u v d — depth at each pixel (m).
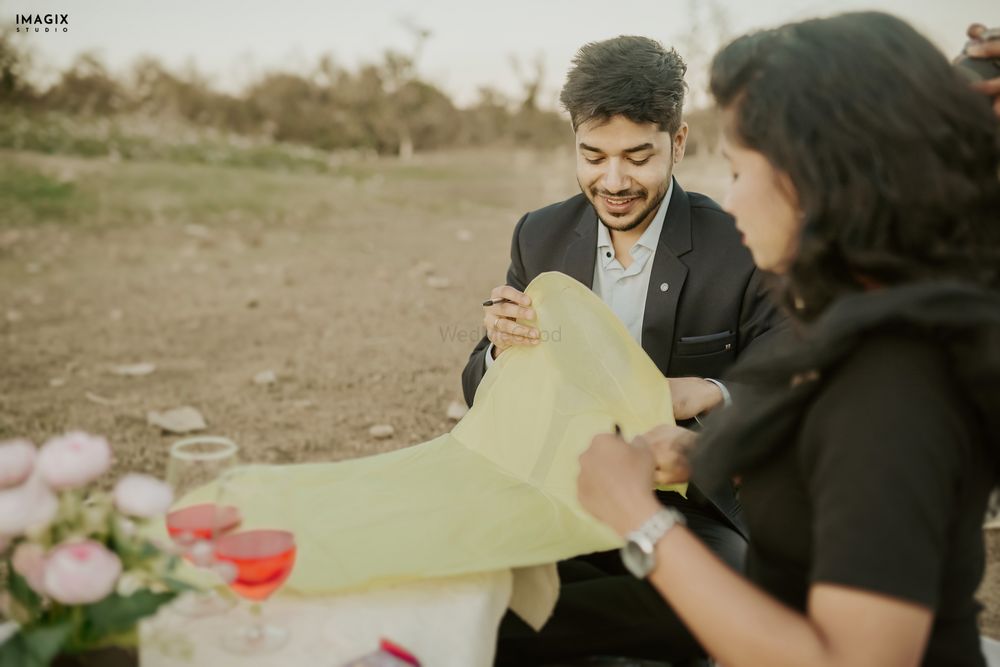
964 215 1.14
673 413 2.23
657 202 2.45
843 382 1.15
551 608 1.55
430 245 8.72
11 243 8.38
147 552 1.14
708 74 1.35
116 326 5.95
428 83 22.33
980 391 1.09
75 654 1.11
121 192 10.90
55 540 1.11
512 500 1.71
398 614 1.35
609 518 1.34
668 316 2.51
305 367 5.14
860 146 1.15
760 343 2.42
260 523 1.46
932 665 1.20
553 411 1.97
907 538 1.04
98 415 4.32
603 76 2.28
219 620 1.33
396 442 4.11
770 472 1.29
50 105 17.98
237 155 14.97
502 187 13.30
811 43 1.21
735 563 2.10
